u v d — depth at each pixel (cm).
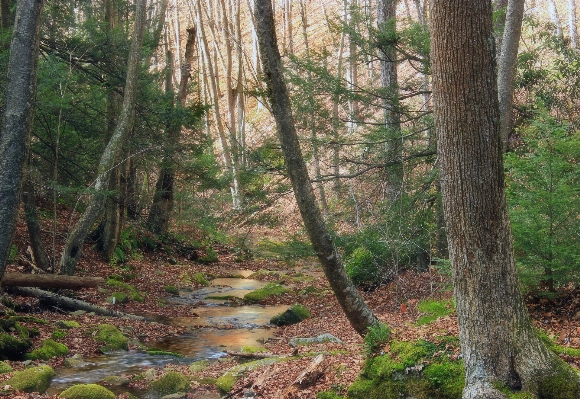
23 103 978
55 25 1634
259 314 1466
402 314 1073
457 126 458
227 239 1925
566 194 765
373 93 1438
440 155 477
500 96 1092
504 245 464
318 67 1414
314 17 4759
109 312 1303
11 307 1138
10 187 965
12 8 1514
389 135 1399
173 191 2366
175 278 1972
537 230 773
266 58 725
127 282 1777
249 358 984
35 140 1633
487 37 451
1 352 896
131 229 2303
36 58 998
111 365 949
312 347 927
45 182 1495
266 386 712
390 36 1406
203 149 1969
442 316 781
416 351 586
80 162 1747
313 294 1706
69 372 895
